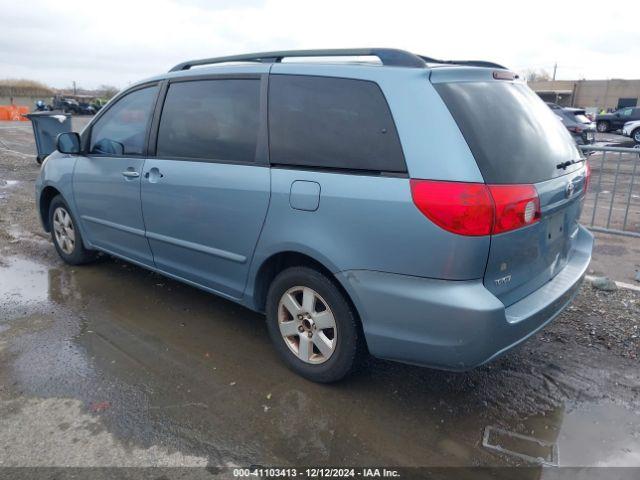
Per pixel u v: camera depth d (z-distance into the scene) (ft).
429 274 8.45
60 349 11.89
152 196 12.84
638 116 91.76
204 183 11.45
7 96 184.75
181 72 12.60
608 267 17.38
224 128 11.36
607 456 8.72
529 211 8.73
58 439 8.95
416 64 9.09
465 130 8.41
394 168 8.73
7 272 16.74
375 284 8.97
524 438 9.13
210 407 9.86
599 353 11.84
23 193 29.22
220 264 11.76
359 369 10.46
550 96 192.95
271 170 10.32
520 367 11.30
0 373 10.87
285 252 10.27
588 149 20.72
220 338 12.55
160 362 11.42
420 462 8.55
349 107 9.45
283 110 10.36
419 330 8.71
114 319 13.46
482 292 8.35
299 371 10.78
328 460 8.57
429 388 10.55
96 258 17.29
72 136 14.98
